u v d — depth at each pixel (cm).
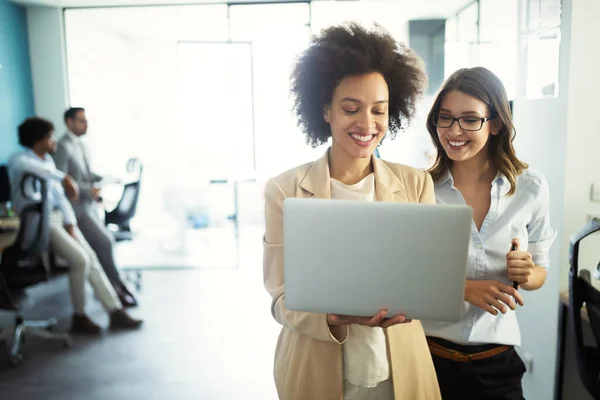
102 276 378
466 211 93
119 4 530
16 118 519
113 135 672
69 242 363
